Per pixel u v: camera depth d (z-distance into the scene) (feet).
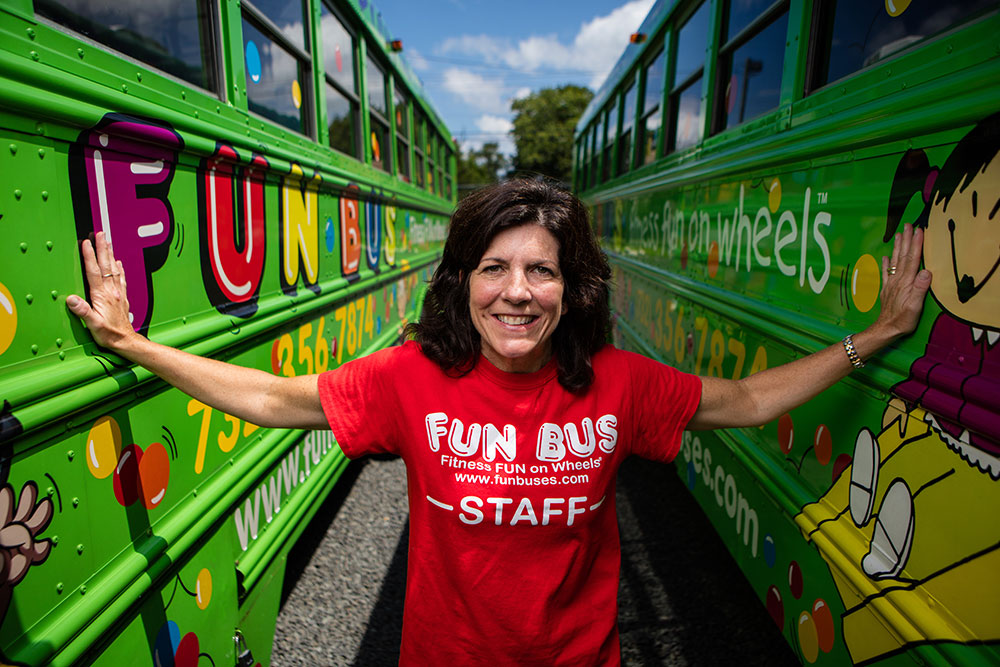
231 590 6.09
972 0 3.98
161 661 4.87
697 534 11.22
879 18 5.20
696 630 8.59
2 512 3.34
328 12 10.37
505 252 3.92
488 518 4.22
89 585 4.04
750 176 7.60
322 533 11.27
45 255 3.68
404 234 17.15
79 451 3.98
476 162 178.40
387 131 15.65
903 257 4.42
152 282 4.78
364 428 4.42
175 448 5.15
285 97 8.42
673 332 11.46
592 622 4.55
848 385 5.21
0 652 3.31
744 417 4.59
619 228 18.40
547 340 4.30
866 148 4.96
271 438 7.35
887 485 4.59
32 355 3.59
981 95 3.65
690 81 11.01
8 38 3.44
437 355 4.24
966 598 3.74
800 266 6.15
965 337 3.81
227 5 6.38
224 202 6.09
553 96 137.49
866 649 4.78
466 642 4.48
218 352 5.98
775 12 7.31
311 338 9.01
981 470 3.61
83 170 3.99
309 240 8.84
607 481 4.38
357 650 8.24
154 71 4.97
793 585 6.12
